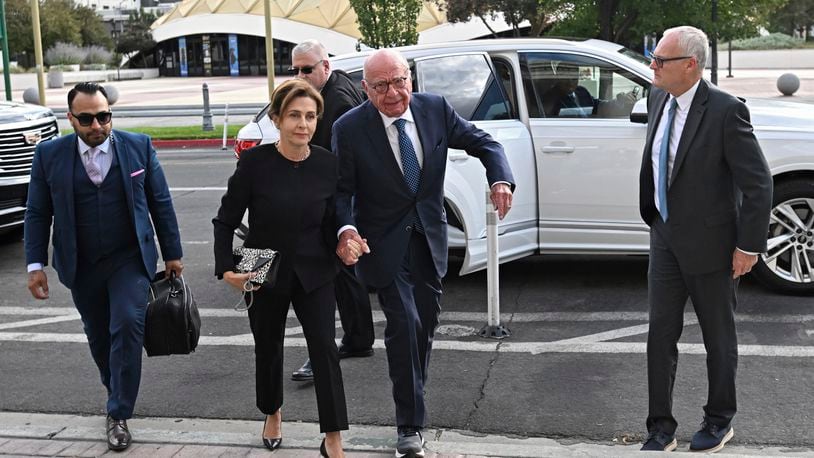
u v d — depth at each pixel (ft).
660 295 14.29
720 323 14.02
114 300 15.16
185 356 20.39
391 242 14.52
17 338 22.26
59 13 210.38
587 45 24.07
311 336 13.71
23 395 18.43
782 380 17.42
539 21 117.19
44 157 15.35
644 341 20.12
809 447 14.66
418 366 14.46
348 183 14.47
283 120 13.23
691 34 13.24
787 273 22.80
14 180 30.40
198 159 57.41
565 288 24.76
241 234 25.07
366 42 82.02
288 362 19.74
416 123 14.67
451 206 23.13
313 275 13.70
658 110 14.21
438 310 15.08
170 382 18.81
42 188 15.46
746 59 158.20
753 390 16.98
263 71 219.20
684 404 16.53
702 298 13.99
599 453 13.47
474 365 19.01
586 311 22.59
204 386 18.56
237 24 215.51
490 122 23.57
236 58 220.43
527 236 23.65
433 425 16.08
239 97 116.67
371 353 19.85
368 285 14.60
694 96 13.60
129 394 14.96
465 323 22.02
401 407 14.25
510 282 25.57
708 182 13.58
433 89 24.13
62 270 15.35
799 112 23.31
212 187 44.45
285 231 13.47
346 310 19.44
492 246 20.66
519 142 23.29
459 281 25.96
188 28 220.02
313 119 13.32
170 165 54.24
